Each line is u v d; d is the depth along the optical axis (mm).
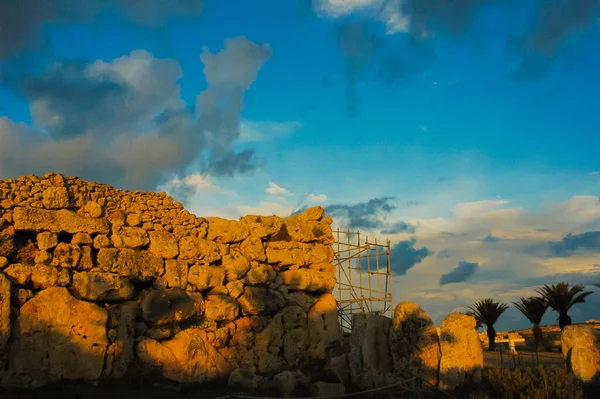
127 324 16422
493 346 33281
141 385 15773
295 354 20547
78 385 14820
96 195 17562
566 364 17547
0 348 14070
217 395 16000
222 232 20297
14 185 15938
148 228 18422
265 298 20406
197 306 18234
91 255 16594
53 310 15141
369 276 24734
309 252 22531
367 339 18031
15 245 15602
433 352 17234
